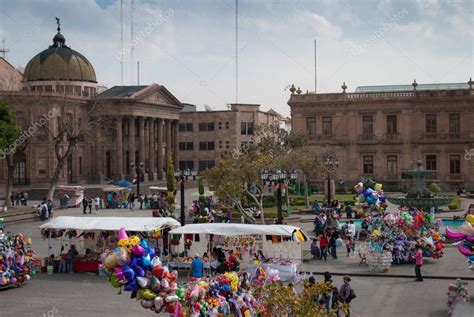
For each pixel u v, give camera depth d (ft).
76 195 225.35
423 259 111.34
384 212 124.47
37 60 323.78
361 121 281.54
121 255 51.85
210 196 193.77
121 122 324.19
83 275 105.09
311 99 283.79
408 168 277.23
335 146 276.41
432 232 111.65
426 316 74.49
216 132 393.29
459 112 273.54
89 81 328.29
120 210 211.00
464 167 273.75
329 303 69.41
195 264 92.58
